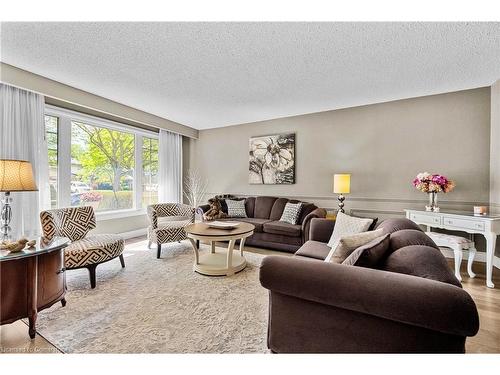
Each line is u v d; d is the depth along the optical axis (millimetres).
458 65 2518
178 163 5328
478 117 3139
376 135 3762
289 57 2373
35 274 1621
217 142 5367
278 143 4559
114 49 2258
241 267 2777
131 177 4602
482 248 3174
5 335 1621
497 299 2143
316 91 3264
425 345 974
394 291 966
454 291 914
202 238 2615
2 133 2707
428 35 1996
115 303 2037
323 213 3512
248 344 1519
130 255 3363
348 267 1139
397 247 1434
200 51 2279
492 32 1943
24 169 1841
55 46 2211
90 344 1521
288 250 3545
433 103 3381
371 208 3807
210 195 5473
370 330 1072
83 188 3830
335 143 4074
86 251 2279
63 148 3514
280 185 4602
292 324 1265
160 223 3805
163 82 3004
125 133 4488
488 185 3090
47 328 1690
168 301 2072
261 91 3281
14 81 2627
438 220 2877
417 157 3484
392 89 3182
